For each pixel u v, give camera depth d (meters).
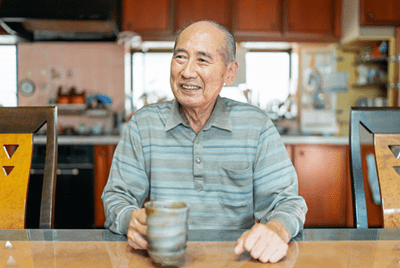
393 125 1.01
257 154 0.99
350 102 3.53
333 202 2.94
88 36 3.20
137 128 1.03
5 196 0.95
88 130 3.51
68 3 2.75
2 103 3.48
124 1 3.12
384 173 0.98
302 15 3.22
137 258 0.59
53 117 1.01
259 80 3.66
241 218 0.99
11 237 0.71
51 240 0.69
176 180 0.99
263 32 3.20
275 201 0.88
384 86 3.46
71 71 3.53
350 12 3.14
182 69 0.89
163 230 0.52
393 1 3.03
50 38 3.18
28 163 0.98
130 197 0.94
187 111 0.99
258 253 0.58
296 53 3.58
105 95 3.56
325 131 3.52
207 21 0.92
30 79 3.50
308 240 0.70
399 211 0.95
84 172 2.82
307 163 2.94
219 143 0.99
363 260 0.59
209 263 0.57
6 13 2.64
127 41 3.18
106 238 0.71
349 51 3.51
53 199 0.96
